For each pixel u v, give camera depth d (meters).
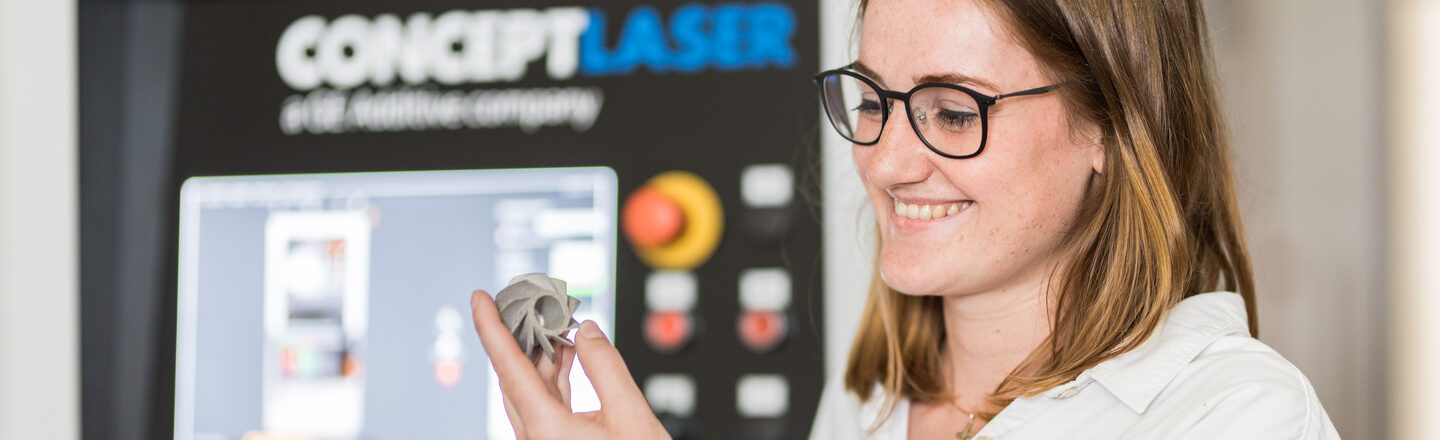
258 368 1.20
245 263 1.21
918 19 0.70
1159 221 0.70
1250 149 1.13
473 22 1.19
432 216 1.18
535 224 1.16
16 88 1.21
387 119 1.20
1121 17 0.70
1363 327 1.12
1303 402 0.66
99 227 1.22
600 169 1.15
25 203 1.21
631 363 1.13
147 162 1.23
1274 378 0.66
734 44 1.14
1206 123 0.78
